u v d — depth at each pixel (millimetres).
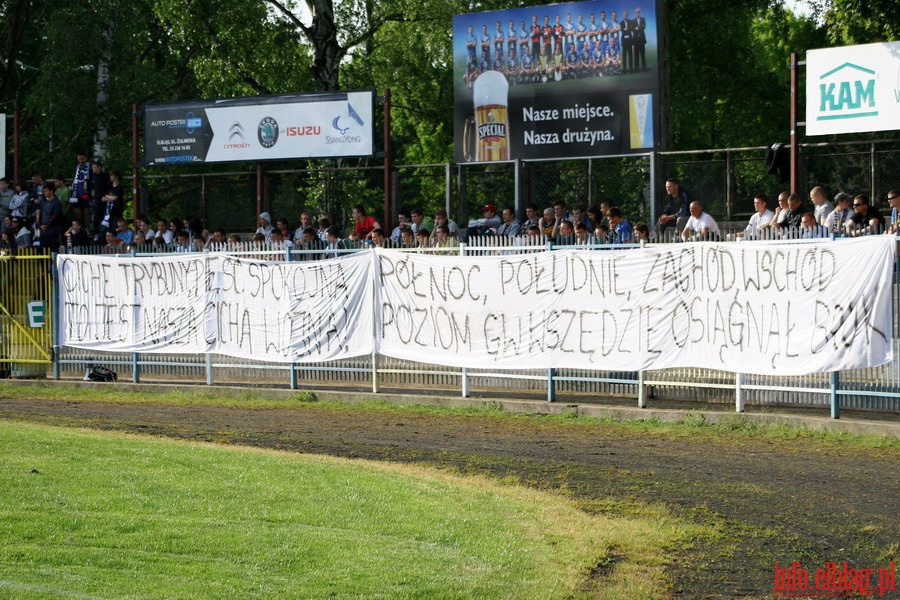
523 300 16297
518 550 8195
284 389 18188
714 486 10797
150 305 19750
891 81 19000
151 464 11188
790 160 20594
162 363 19844
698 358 14898
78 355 20672
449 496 10055
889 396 13539
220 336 19062
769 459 12125
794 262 14055
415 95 43781
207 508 9289
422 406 16625
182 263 19391
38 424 15266
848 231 14289
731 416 14281
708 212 22328
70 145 35812
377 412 16250
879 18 26734
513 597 7070
